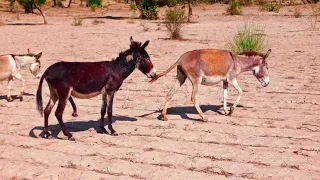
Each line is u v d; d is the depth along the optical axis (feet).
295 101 37.14
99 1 176.96
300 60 56.59
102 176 22.84
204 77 30.99
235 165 23.66
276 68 51.83
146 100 38.86
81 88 27.30
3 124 32.78
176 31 81.97
